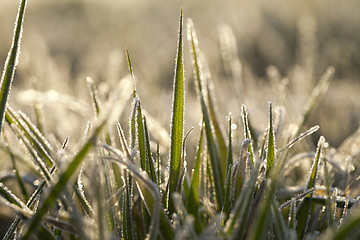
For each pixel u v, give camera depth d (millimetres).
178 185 400
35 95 462
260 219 347
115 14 2031
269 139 401
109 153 407
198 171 406
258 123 537
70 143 502
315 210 419
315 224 416
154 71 842
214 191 416
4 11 2551
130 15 2004
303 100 709
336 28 1584
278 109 453
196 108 742
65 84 754
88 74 889
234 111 597
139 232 390
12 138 455
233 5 2117
